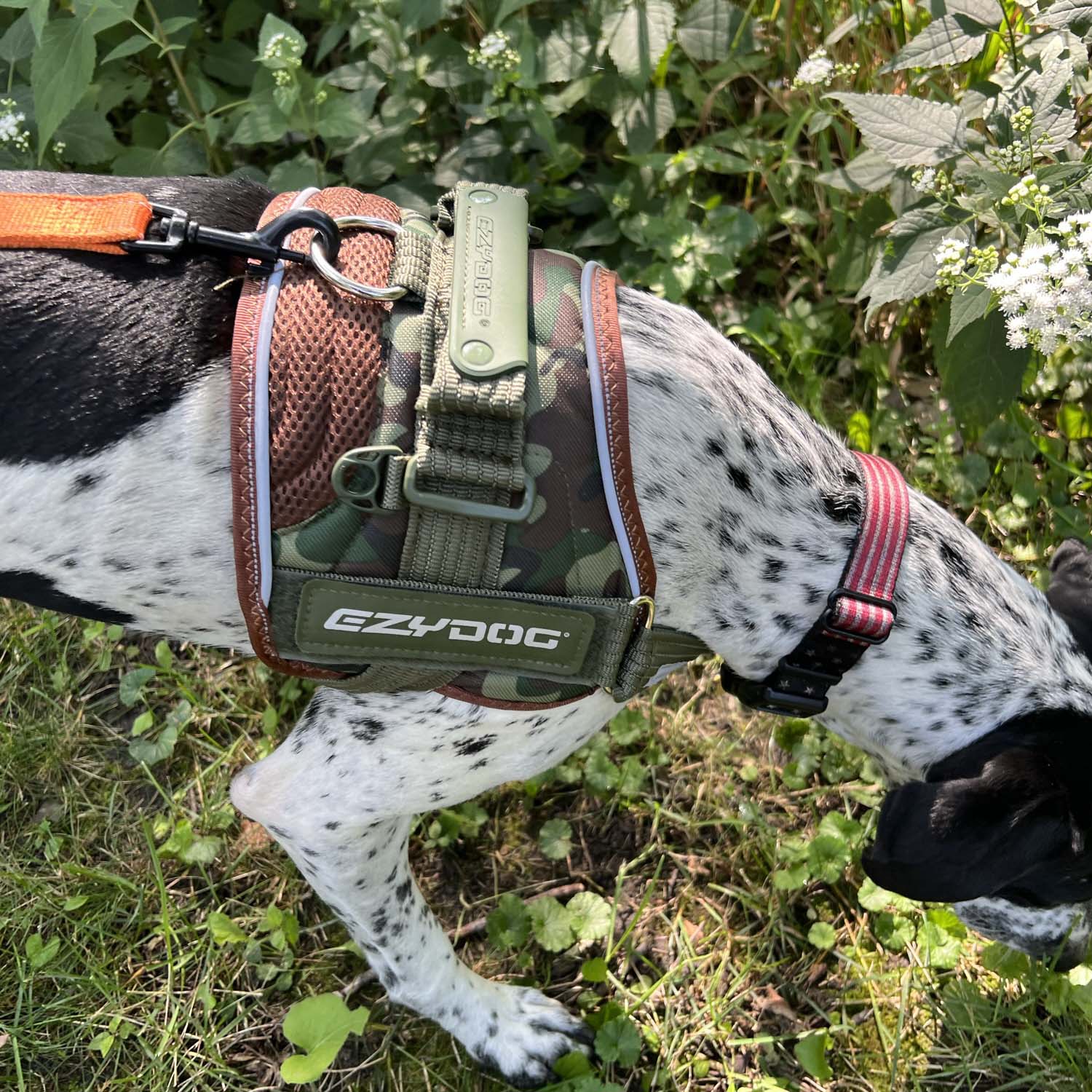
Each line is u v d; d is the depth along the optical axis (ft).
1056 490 3.21
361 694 1.98
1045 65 2.71
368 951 2.37
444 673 1.87
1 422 1.76
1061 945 2.37
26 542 1.84
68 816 2.82
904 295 2.74
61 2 3.40
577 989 2.60
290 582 1.73
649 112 3.35
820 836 2.70
